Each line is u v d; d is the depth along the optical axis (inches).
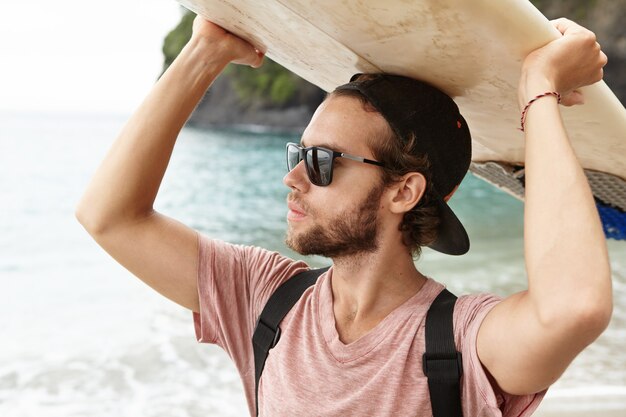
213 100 2635.3
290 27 53.0
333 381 53.2
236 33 62.3
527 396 48.8
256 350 58.7
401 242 56.0
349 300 56.2
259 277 62.1
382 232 54.9
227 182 1104.2
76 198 950.4
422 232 56.1
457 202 832.9
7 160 1464.1
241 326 62.3
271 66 2432.3
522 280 389.7
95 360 268.7
